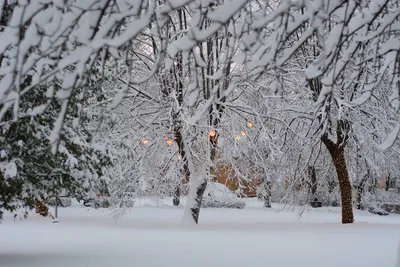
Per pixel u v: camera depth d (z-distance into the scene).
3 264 11.52
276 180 26.78
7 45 4.95
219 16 4.74
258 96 22.80
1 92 4.72
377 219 30.22
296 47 5.45
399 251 7.95
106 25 4.77
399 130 6.50
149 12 4.75
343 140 23.66
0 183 10.27
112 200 22.98
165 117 22.80
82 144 11.09
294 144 24.89
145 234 18.75
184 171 25.42
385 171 27.23
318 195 36.41
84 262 11.80
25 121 10.02
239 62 5.56
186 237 17.67
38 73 5.05
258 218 28.00
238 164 26.22
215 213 31.44
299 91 23.25
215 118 22.95
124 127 22.53
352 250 14.48
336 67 5.96
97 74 11.23
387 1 5.86
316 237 18.02
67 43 5.29
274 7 20.45
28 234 18.62
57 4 4.62
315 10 5.10
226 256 13.00
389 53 6.75
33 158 10.70
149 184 23.17
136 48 22.20
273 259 12.59
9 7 7.93
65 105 4.62
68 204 35.31
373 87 6.85
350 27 6.06
